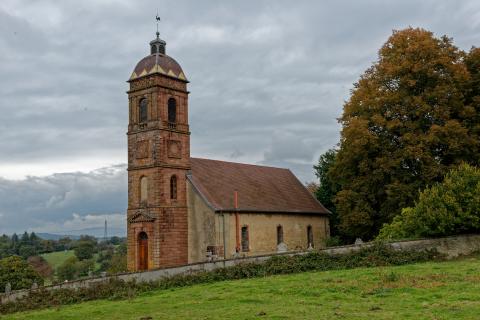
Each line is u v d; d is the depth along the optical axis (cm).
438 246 3584
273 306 2102
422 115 4406
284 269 3344
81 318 2253
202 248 4778
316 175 6544
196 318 1945
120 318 2128
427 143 4241
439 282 2402
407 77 4456
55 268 10688
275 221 5381
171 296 2692
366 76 4959
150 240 4709
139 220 4788
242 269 3344
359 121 4481
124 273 3266
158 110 4784
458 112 4434
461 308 1822
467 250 3641
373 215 4634
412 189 4256
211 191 4941
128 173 4972
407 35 4638
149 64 4884
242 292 2548
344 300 2162
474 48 4638
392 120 4441
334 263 3409
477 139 4356
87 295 3041
